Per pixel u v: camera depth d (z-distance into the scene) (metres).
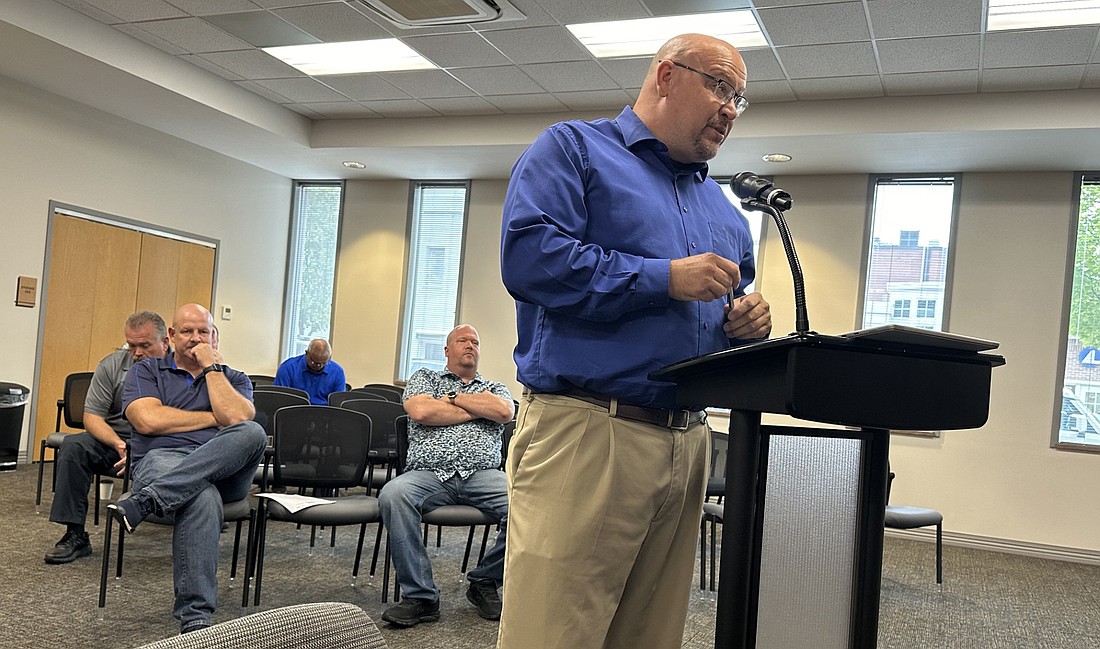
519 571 1.44
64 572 3.76
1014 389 6.55
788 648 1.36
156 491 2.95
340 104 7.38
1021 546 6.44
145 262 7.80
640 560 1.53
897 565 5.57
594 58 5.87
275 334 9.34
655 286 1.33
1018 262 6.60
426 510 3.62
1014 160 6.37
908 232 7.00
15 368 6.75
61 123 6.98
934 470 6.68
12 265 6.68
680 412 1.47
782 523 1.37
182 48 6.30
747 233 1.79
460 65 6.20
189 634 0.66
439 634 3.31
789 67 5.65
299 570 4.12
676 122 1.54
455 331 4.06
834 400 1.11
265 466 3.99
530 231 1.40
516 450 1.53
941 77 5.62
